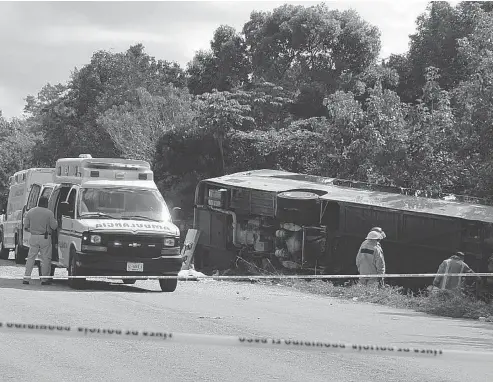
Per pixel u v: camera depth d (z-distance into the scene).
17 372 10.50
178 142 51.78
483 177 32.38
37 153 83.69
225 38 67.94
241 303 21.03
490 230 26.81
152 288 25.61
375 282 26.08
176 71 82.38
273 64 64.44
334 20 62.22
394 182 36.34
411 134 36.62
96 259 23.53
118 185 25.67
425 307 21.47
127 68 79.44
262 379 10.44
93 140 76.56
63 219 25.48
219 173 51.22
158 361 11.53
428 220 28.03
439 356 6.83
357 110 39.06
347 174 38.50
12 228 38.28
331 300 23.50
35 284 25.12
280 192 31.98
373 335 15.30
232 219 34.31
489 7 52.03
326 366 11.52
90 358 11.64
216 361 11.65
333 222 31.06
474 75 33.41
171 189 52.38
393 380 10.64
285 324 16.48
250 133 48.69
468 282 25.39
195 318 16.77
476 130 33.59
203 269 36.00
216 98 49.84
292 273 31.62
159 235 24.14
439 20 53.69
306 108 59.66
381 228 29.20
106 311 17.47
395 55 57.94
